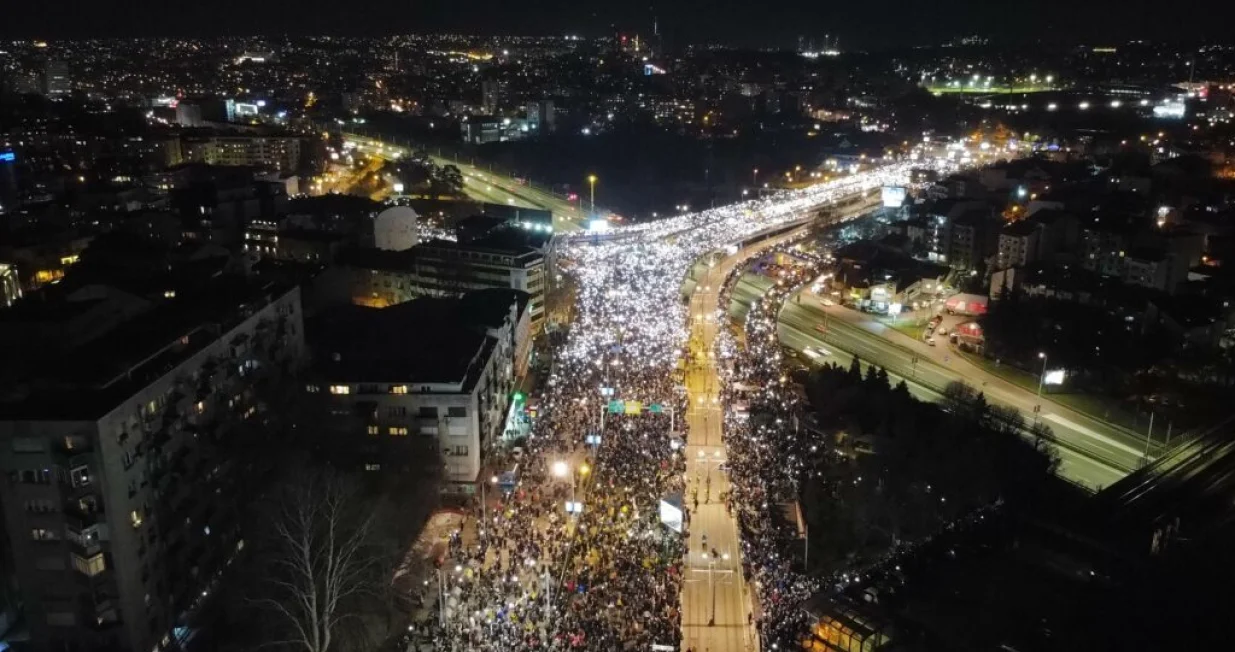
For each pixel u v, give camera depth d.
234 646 86.81
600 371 144.12
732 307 199.75
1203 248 191.75
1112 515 92.19
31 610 80.94
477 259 179.38
